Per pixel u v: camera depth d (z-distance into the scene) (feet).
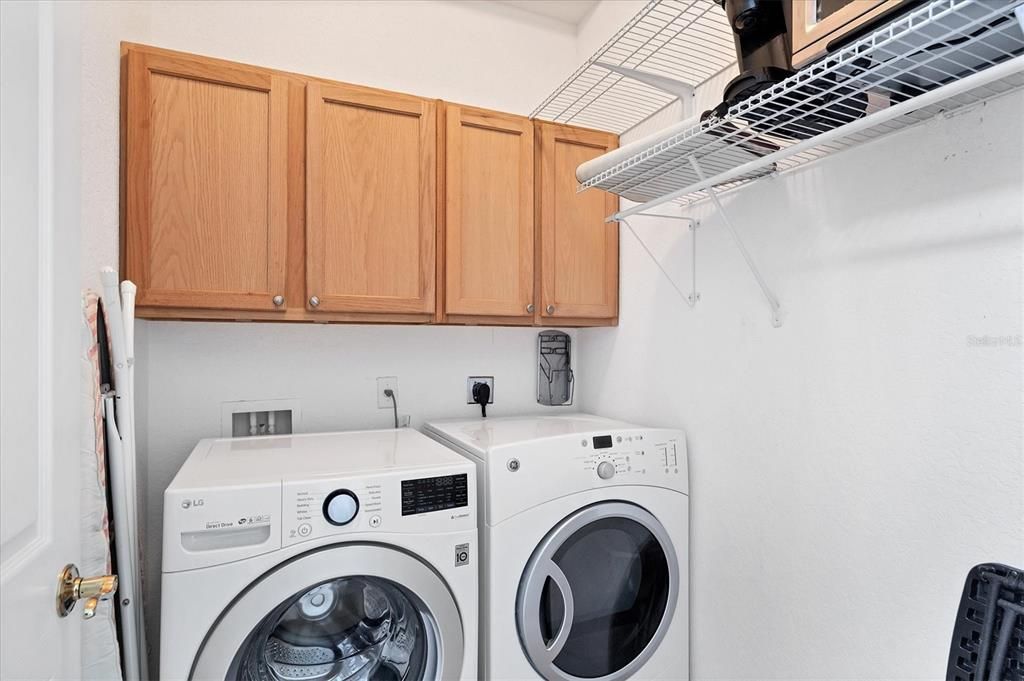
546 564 4.28
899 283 3.40
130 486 3.70
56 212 2.23
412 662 4.05
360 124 5.07
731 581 4.62
